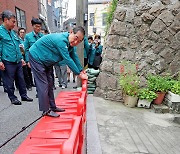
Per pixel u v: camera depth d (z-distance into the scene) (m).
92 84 6.51
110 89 6.13
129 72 5.86
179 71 6.09
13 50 4.36
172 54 6.04
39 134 2.65
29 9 13.68
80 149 1.79
